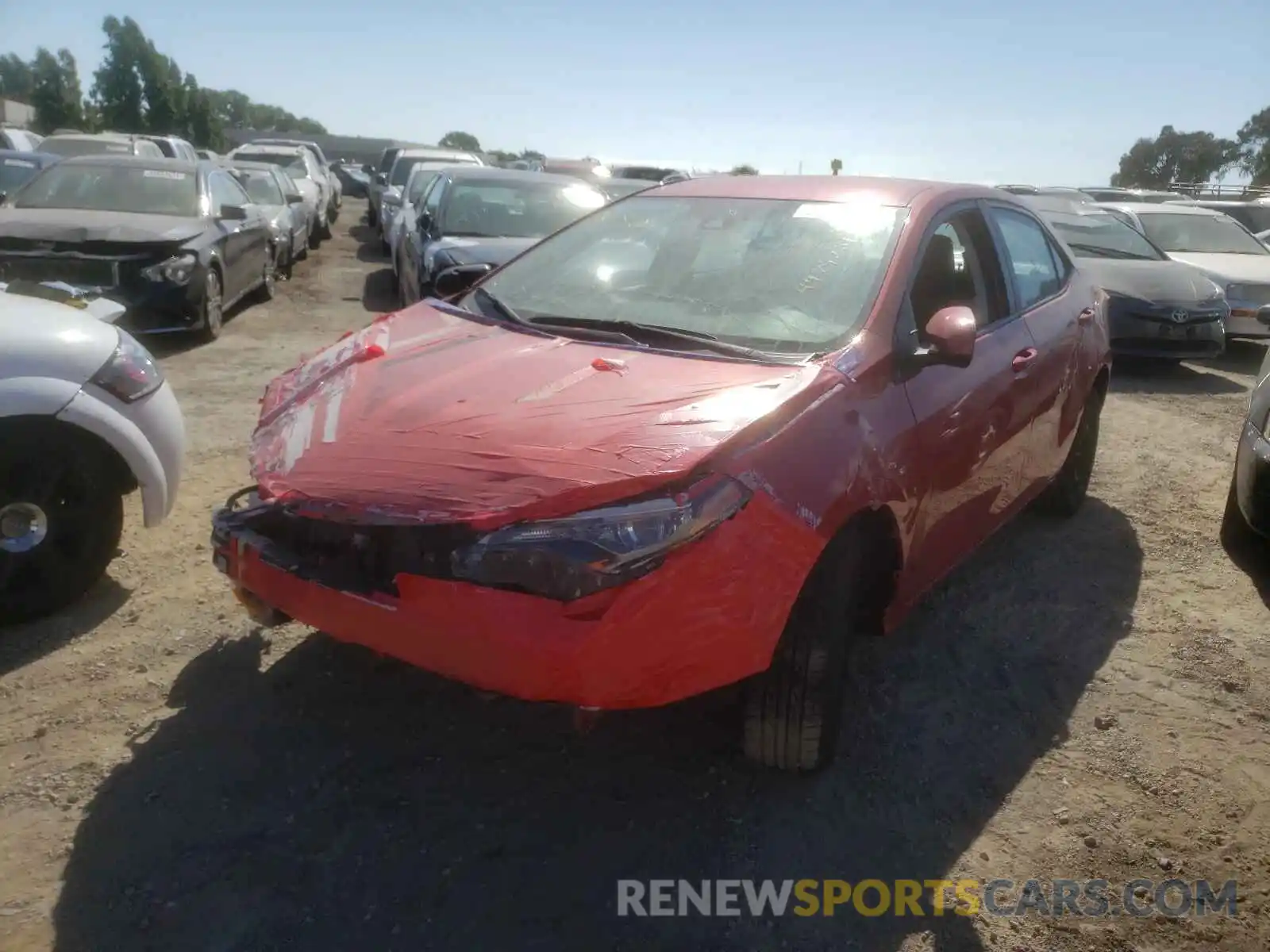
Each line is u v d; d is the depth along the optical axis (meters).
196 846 2.71
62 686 3.40
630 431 2.65
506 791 3.01
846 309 3.34
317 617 2.76
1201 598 4.64
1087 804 3.13
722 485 2.55
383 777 3.04
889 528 3.17
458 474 2.59
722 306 3.49
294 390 3.31
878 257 3.52
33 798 2.85
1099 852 2.92
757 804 3.01
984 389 3.74
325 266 15.34
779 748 3.00
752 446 2.65
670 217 4.04
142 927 2.44
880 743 3.37
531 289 3.92
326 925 2.48
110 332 3.96
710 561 2.50
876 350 3.20
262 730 3.23
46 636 3.71
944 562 3.76
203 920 2.47
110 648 3.66
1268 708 3.73
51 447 3.69
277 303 11.65
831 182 4.12
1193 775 3.30
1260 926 2.67
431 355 3.29
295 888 2.59
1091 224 11.07
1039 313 4.52
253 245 10.74
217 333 9.25
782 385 2.89
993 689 3.76
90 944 2.38
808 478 2.72
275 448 2.96
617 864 2.74
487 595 2.47
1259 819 3.10
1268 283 11.08
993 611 4.40
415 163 18.38
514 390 2.93
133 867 2.62
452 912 2.54
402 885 2.62
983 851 2.89
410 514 2.52
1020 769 3.28
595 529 2.44
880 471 2.98
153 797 2.89
